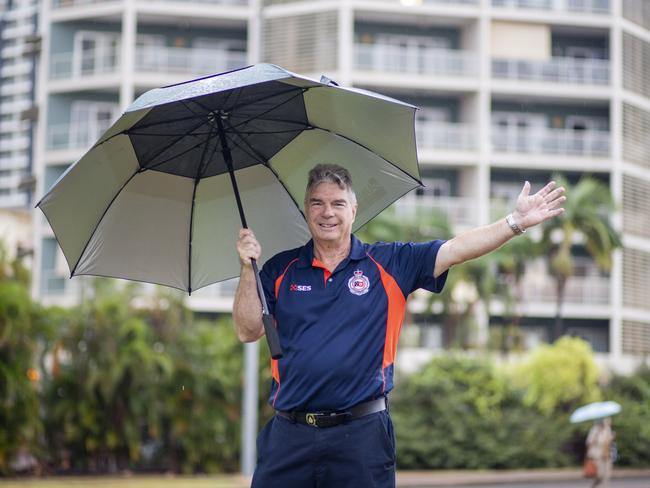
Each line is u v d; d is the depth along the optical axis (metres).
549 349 32.50
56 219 5.24
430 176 51.59
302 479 5.16
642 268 53.22
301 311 5.20
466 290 45.94
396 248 5.34
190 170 5.66
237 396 25.84
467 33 51.97
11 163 50.09
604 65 52.34
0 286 22.92
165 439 25.52
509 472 29.33
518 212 5.09
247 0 50.38
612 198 47.53
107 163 5.25
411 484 24.84
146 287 27.11
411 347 46.47
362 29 51.53
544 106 52.56
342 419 5.09
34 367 23.25
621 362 50.94
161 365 24.36
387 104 5.11
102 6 49.53
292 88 5.21
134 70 49.28
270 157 5.78
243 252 5.29
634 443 31.72
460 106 51.97
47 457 24.36
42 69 50.00
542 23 52.06
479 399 30.66
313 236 5.33
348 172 5.44
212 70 50.00
